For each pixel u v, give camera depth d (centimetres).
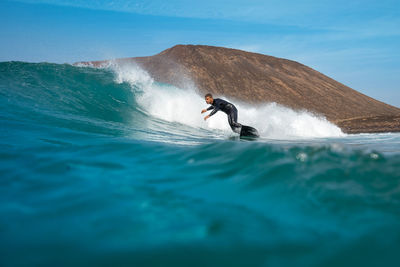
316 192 141
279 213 124
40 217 123
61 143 276
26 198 145
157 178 178
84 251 96
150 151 248
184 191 155
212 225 115
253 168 181
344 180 153
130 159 224
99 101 685
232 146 240
